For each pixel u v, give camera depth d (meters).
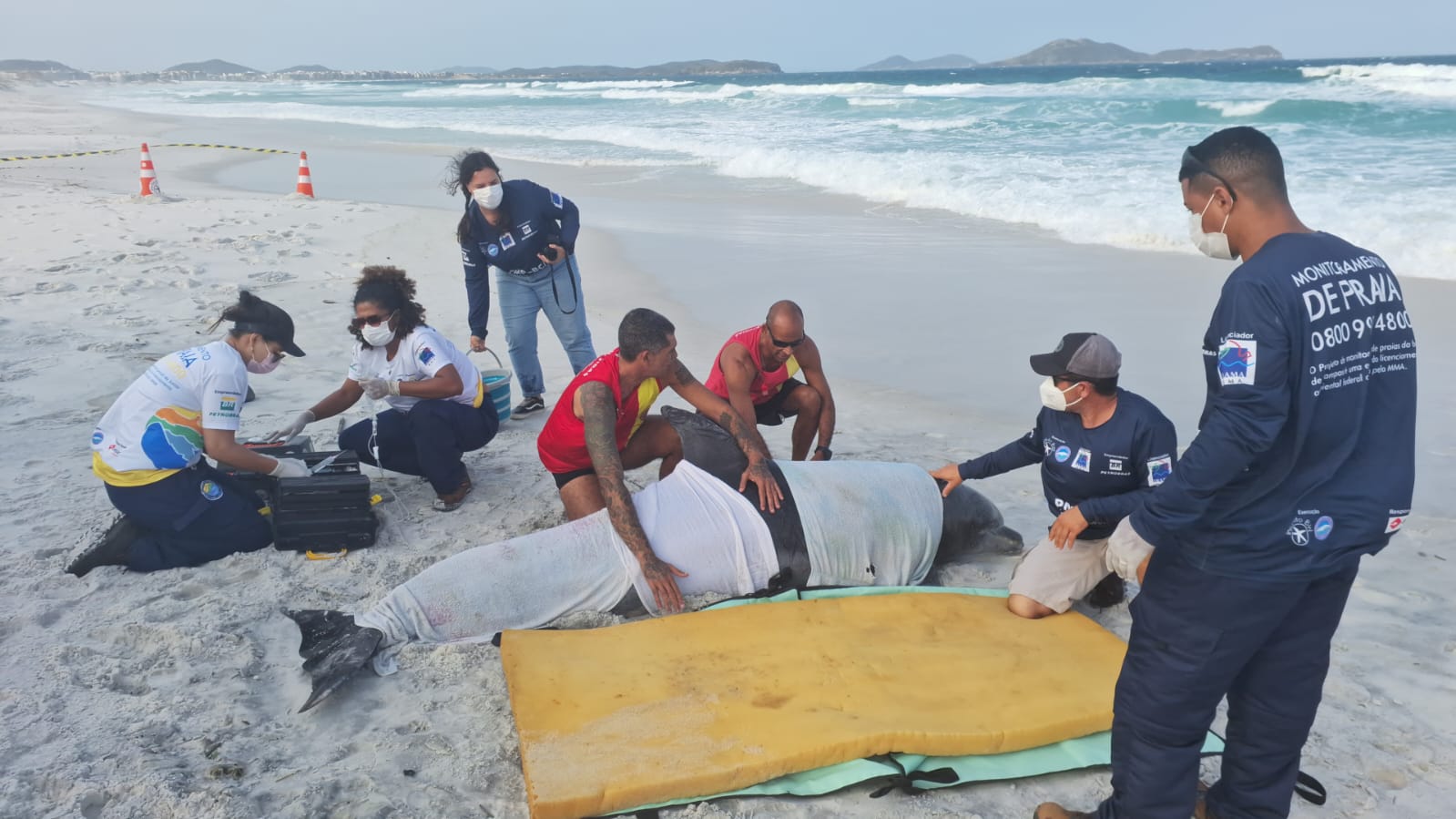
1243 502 2.46
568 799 2.88
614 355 4.41
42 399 6.43
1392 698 3.60
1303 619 2.62
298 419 5.07
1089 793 3.14
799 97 42.41
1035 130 22.31
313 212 13.95
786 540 4.25
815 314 9.00
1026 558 4.14
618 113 37.31
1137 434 3.72
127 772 3.03
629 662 3.60
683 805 3.00
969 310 9.07
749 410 5.20
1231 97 27.41
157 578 4.31
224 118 43.03
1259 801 2.83
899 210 14.24
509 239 6.20
